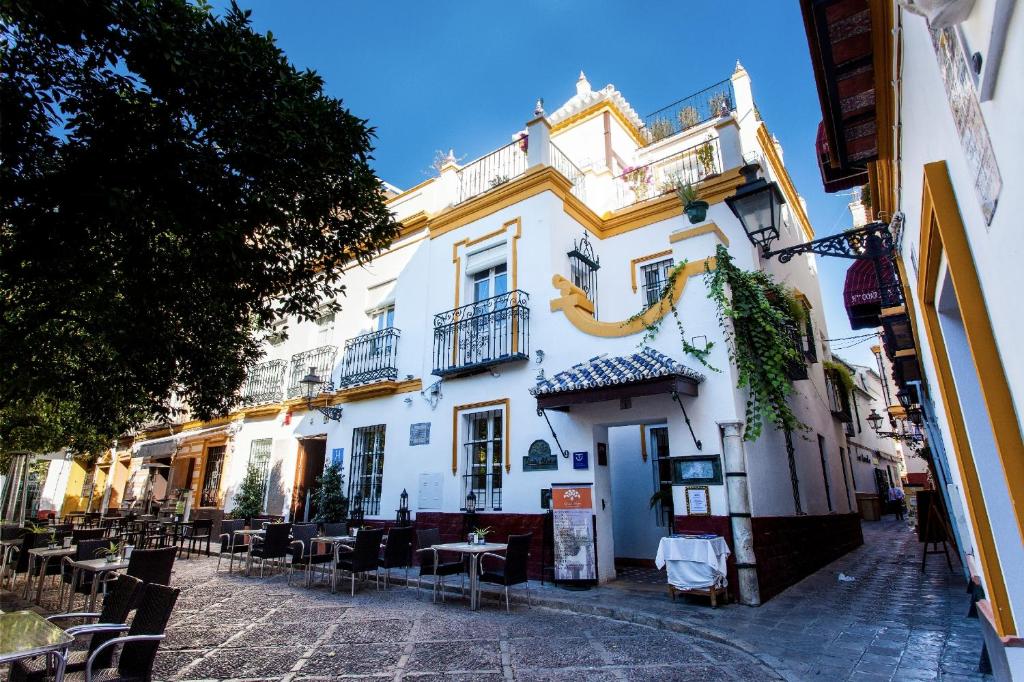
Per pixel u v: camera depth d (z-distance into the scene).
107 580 6.62
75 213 4.43
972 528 3.56
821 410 12.65
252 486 13.84
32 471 22.52
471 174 12.24
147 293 5.34
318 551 9.91
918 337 5.15
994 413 2.14
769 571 7.36
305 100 5.21
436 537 8.67
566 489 8.18
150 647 3.51
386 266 12.94
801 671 4.69
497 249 10.76
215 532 14.66
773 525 7.86
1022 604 3.19
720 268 7.82
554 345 9.27
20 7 3.96
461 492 9.92
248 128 5.00
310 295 6.31
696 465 7.46
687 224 10.66
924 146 2.79
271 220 5.34
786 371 8.60
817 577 8.79
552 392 7.97
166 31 4.39
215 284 5.54
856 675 4.57
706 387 7.58
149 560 5.83
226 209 5.11
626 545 10.55
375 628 6.17
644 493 10.57
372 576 9.38
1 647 2.80
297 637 5.82
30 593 8.25
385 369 11.73
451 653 5.26
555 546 8.02
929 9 1.67
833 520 11.43
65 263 4.72
